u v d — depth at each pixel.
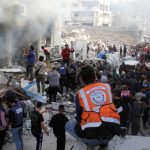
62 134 7.04
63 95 12.16
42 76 11.99
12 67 14.23
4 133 7.02
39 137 7.17
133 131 8.33
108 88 2.96
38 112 7.13
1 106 7.12
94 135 2.81
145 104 9.65
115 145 3.43
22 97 9.38
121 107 7.51
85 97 2.90
